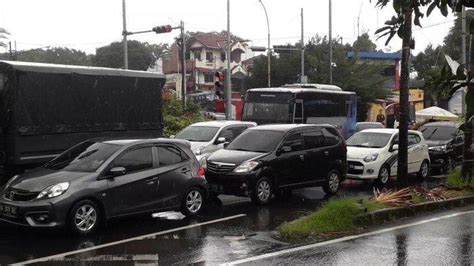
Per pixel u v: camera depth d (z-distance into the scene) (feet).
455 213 34.30
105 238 28.48
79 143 34.88
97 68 39.52
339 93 78.23
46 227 28.09
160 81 43.91
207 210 37.22
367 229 29.76
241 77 198.80
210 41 245.65
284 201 41.19
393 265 22.95
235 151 40.91
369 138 53.83
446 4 10.16
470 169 41.11
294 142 41.88
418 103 139.64
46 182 28.78
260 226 31.76
